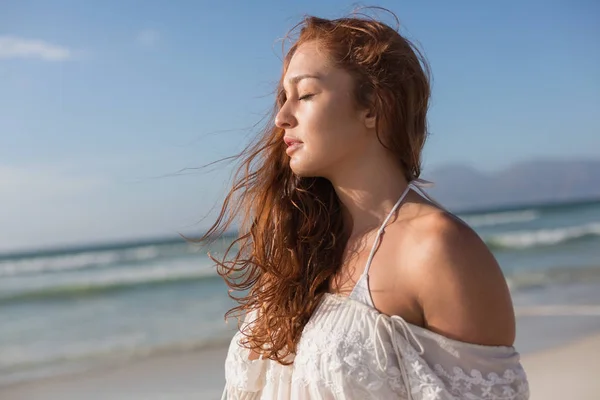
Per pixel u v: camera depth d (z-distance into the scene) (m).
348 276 1.72
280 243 1.94
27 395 7.73
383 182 1.74
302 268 1.89
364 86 1.70
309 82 1.72
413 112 1.74
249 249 2.11
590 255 20.78
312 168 1.75
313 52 1.74
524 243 27.48
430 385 1.49
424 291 1.55
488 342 1.52
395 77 1.70
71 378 8.39
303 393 1.64
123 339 11.16
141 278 21.62
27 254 42.59
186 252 33.34
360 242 1.74
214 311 13.66
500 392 1.50
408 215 1.67
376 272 1.64
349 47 1.71
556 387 6.10
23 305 17.69
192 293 17.45
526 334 8.53
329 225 1.90
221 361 8.49
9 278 26.28
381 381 1.54
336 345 1.58
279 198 1.99
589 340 7.94
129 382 7.80
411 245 1.60
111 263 29.84
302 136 1.74
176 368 8.27
